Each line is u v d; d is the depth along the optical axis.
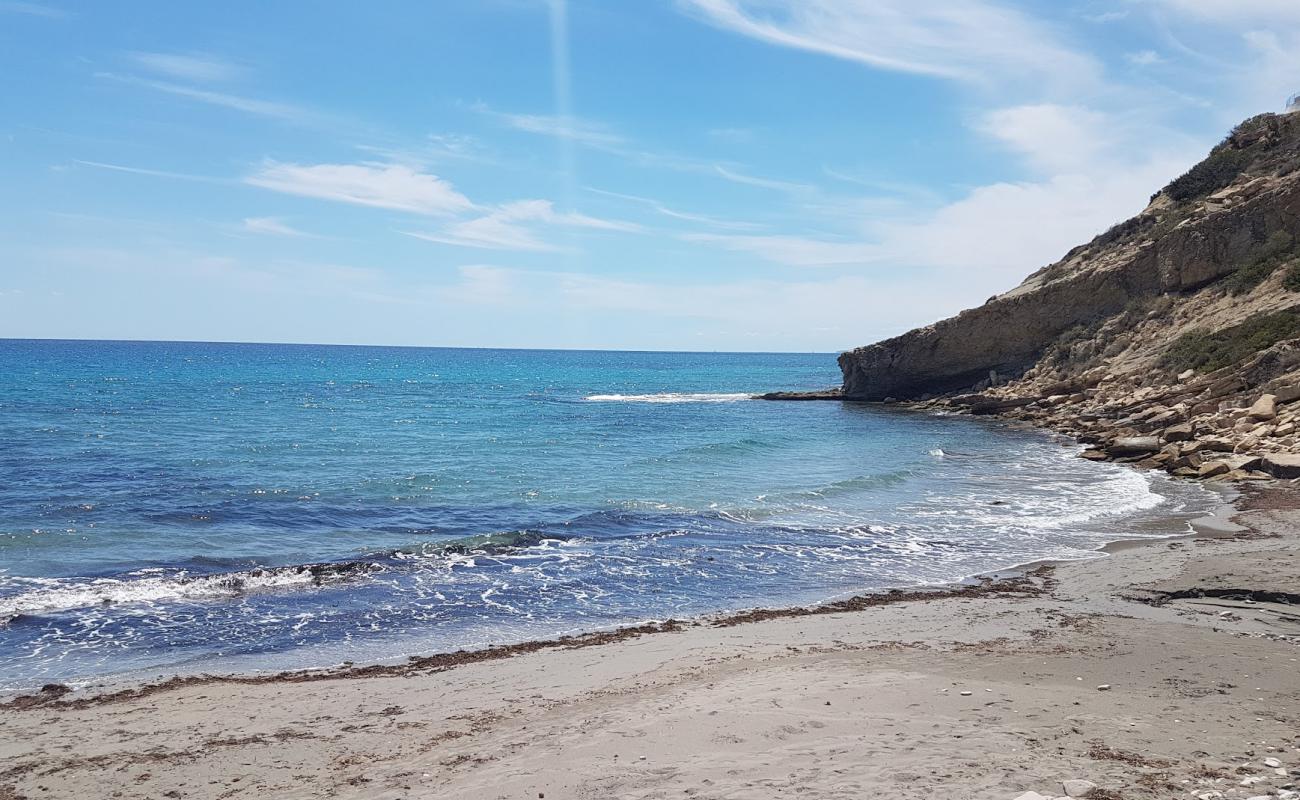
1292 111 55.91
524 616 13.02
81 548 16.66
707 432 41.28
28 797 6.93
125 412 47.50
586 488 24.47
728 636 11.62
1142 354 43.53
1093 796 5.57
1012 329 52.97
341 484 24.41
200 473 25.95
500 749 7.56
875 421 47.12
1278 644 10.23
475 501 22.39
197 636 11.94
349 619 12.78
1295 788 5.64
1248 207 44.59
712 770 6.57
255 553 16.69
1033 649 10.28
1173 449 28.38
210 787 7.06
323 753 7.76
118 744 8.09
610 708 8.60
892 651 10.43
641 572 15.62
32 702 9.42
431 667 10.64
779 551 17.23
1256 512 19.52
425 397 68.44
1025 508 21.64
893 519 20.39
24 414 44.69
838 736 7.24
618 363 184.50
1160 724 7.36
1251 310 39.50
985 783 5.94
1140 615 11.95
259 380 87.88
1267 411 28.33
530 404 61.69
